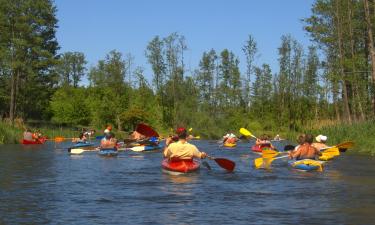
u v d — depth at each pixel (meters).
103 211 8.41
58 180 12.82
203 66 76.38
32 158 20.94
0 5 44.53
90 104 59.97
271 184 11.87
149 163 18.25
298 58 64.88
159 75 66.94
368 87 37.41
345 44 39.31
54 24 50.09
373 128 27.41
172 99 66.56
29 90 50.75
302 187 11.30
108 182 12.35
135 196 10.01
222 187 11.31
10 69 45.38
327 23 38.81
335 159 19.95
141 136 29.11
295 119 63.88
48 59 48.16
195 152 14.62
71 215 8.08
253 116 67.19
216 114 62.88
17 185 11.85
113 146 22.86
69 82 103.88
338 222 7.52
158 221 7.61
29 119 58.41
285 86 65.19
